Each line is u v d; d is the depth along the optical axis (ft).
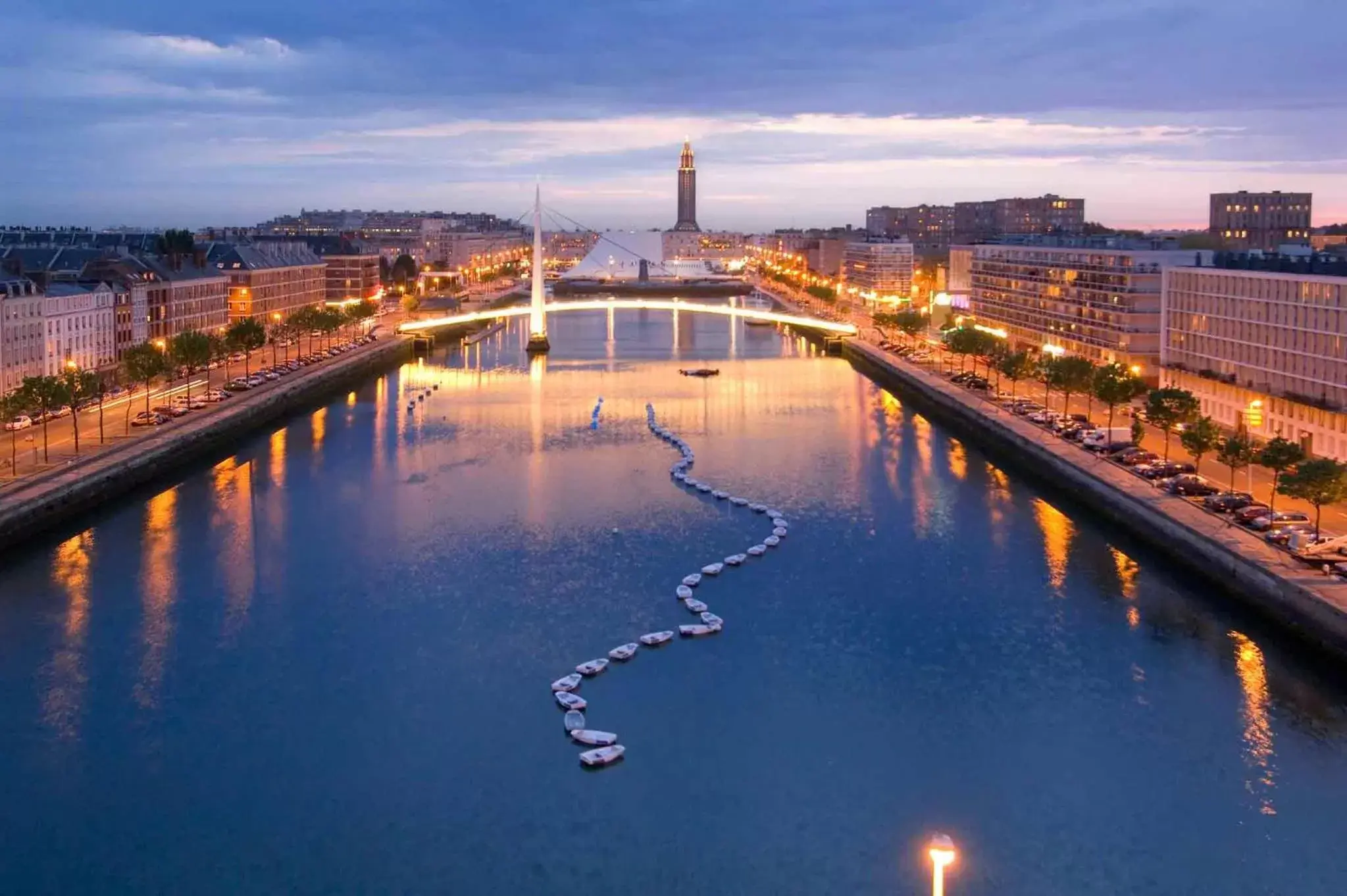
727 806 474.49
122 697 567.18
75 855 446.60
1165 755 508.94
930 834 456.45
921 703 557.33
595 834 456.86
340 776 496.64
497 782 490.90
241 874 435.53
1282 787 484.33
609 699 562.25
